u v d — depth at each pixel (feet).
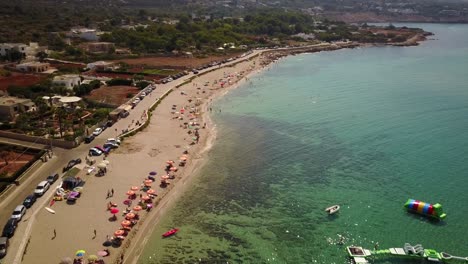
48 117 390.63
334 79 622.54
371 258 211.20
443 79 612.70
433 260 210.38
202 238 228.43
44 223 229.04
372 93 531.50
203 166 316.40
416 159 326.03
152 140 360.48
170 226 238.48
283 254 215.72
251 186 286.66
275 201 267.39
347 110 457.68
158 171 299.99
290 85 586.04
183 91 538.06
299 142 366.02
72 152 323.37
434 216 245.86
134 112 432.25
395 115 436.35
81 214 239.30
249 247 221.25
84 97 469.16
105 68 626.64
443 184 286.05
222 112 458.50
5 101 399.24
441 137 370.73
